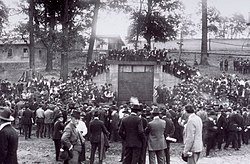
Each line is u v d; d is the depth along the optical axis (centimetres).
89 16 5569
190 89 3809
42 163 1573
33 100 2911
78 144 1086
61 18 5547
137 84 4347
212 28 7406
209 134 1770
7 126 866
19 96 3866
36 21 5509
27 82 4497
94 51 7281
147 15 6253
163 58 4400
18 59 6831
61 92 3688
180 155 1788
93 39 5422
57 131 1588
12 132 866
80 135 1106
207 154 1789
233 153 1881
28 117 2344
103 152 1511
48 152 1858
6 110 872
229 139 2006
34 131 2780
